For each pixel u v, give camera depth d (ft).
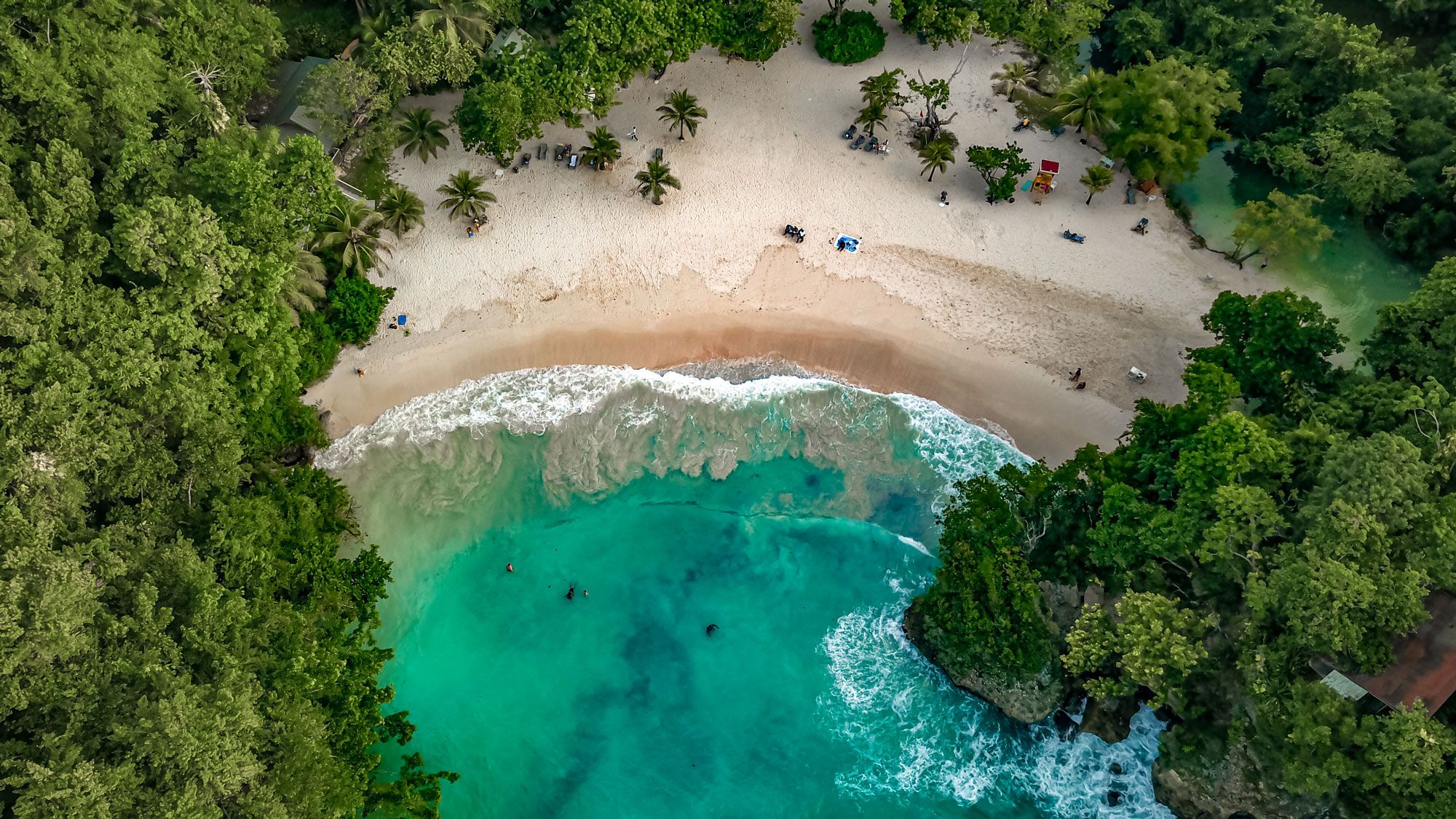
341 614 173.47
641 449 215.72
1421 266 243.60
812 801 177.99
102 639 144.56
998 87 283.18
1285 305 186.91
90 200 169.17
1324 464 160.35
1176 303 237.04
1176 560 170.50
